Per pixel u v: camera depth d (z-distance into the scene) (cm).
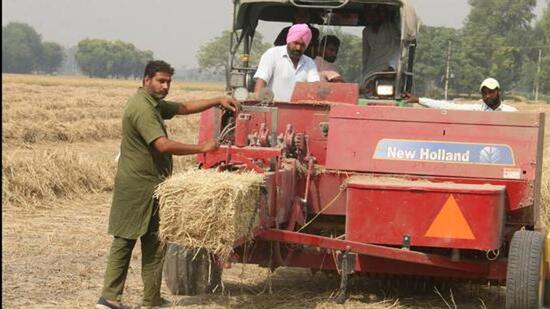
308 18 1318
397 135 998
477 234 877
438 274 967
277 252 953
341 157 1011
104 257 1221
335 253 970
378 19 1303
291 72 1188
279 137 1038
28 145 2875
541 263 936
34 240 1325
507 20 19412
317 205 1024
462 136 981
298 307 962
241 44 1387
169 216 805
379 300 1023
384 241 901
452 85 14750
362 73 1327
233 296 1016
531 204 962
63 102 5275
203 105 979
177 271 1004
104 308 896
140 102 889
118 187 895
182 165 2275
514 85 18112
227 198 789
